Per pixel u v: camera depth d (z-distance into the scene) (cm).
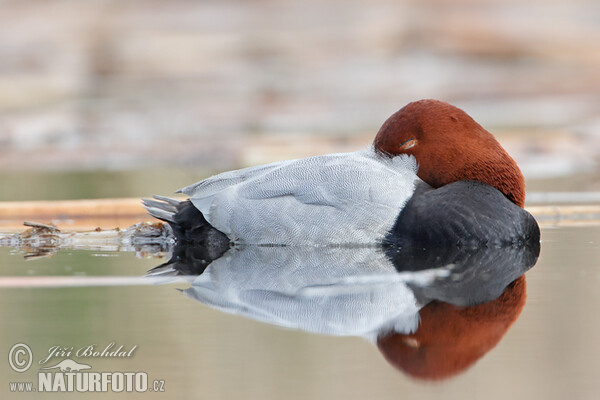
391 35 3578
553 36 3503
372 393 695
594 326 845
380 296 958
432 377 727
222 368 749
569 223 1432
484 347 795
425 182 1238
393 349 791
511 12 3716
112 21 3697
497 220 1173
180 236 1256
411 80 3188
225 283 1024
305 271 1075
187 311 909
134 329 850
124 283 1032
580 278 1031
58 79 3178
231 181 1240
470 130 1232
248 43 3541
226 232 1218
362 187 1178
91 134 2464
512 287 991
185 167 2078
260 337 826
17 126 2555
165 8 3772
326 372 739
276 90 3067
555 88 3056
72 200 1599
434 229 1159
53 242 1320
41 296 972
